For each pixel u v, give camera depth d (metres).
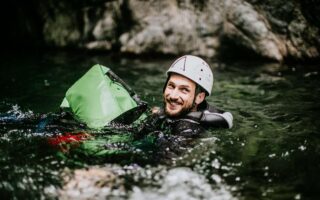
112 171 1.36
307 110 2.02
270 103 2.16
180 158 1.46
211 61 3.23
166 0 3.45
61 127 1.67
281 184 1.30
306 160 1.46
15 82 2.55
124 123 1.70
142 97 2.27
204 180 1.32
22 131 1.64
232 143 1.59
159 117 1.71
